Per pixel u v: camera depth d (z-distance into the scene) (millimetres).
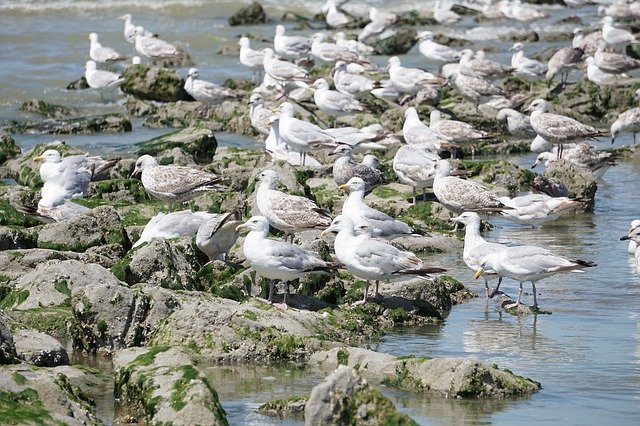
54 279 15750
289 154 26328
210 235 17344
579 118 35375
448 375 13281
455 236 21578
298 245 17141
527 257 16875
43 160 23031
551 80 38969
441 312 17062
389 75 37438
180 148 26734
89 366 14219
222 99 34719
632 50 44844
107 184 22578
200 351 14508
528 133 32312
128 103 35500
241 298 16078
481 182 25672
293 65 35531
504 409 12727
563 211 22203
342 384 11031
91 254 17203
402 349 15078
